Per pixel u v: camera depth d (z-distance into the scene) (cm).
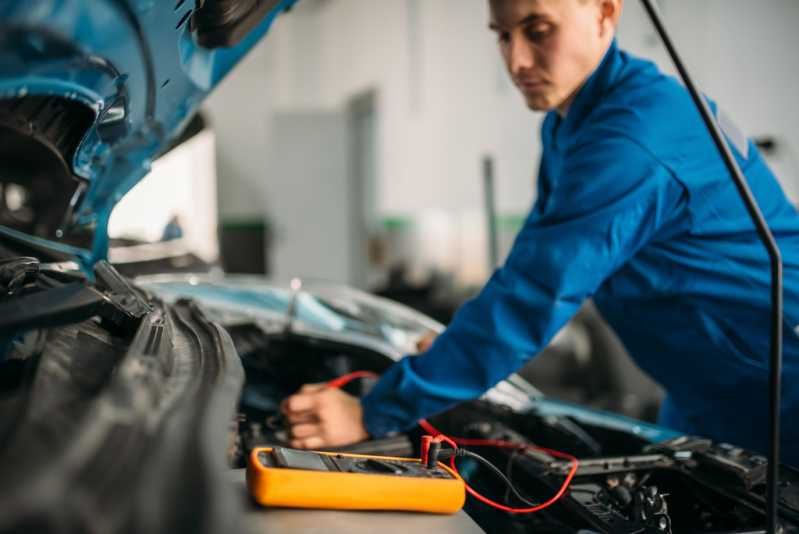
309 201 614
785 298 83
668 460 67
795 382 84
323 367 99
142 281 111
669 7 225
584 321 282
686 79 42
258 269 672
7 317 34
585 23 72
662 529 52
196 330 56
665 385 97
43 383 33
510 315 66
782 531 51
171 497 22
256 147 669
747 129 199
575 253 65
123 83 53
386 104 517
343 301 113
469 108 380
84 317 40
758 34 191
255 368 98
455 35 392
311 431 67
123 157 72
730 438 94
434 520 44
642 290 82
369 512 44
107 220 81
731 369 86
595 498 59
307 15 652
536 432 86
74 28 40
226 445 29
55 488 20
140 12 46
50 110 51
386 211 534
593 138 71
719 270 79
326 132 610
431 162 441
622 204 66
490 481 69
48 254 75
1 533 18
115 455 23
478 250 381
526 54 74
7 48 37
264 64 664
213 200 483
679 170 70
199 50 67
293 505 43
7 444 24
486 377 67
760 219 42
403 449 69
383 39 508
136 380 30
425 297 386
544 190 101
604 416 91
